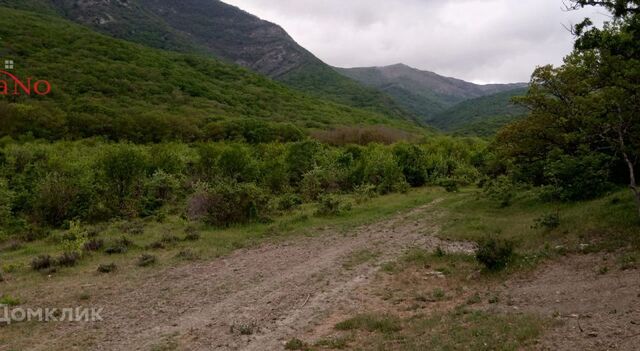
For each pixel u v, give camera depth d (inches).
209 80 4503.0
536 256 459.8
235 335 327.6
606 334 253.8
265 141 2518.5
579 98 543.8
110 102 2918.3
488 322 300.5
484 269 454.3
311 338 316.5
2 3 4854.8
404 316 350.6
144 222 808.9
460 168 1529.3
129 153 946.7
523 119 837.8
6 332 336.2
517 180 927.0
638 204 470.0
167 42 6761.8
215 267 522.3
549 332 270.7
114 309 385.7
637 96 474.9
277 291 431.2
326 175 1283.2
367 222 804.0
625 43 481.1
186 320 360.2
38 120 2062.0
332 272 493.0
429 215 854.5
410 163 1502.2
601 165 736.3
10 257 568.1
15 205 802.8
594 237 483.5
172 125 2466.8
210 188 858.1
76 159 1214.3
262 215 821.9
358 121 4111.7
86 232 657.0
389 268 494.6
